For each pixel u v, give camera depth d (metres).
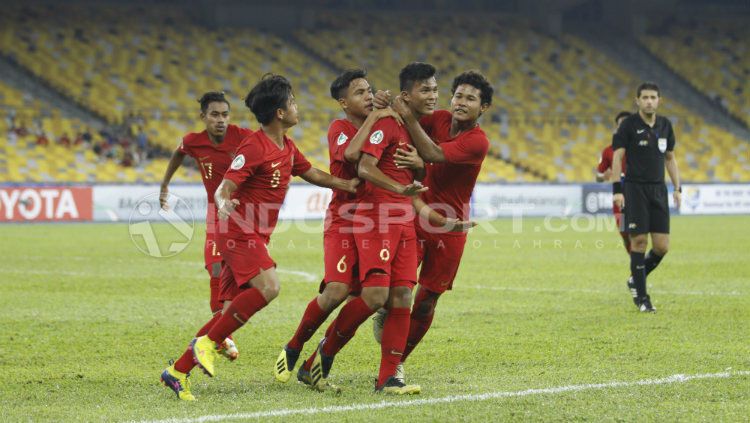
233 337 32.09
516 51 156.88
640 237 38.31
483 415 20.53
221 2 147.50
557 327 33.94
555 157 134.25
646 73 157.75
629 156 38.44
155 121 123.88
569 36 163.50
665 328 33.47
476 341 30.98
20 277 51.91
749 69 159.62
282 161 23.19
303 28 153.00
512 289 46.00
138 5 148.00
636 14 164.75
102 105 124.75
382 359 23.45
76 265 58.88
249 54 143.62
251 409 21.33
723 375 24.81
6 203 96.88
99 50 135.62
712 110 151.12
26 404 22.03
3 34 133.00
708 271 54.09
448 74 148.75
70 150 114.81
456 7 164.38
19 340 31.53
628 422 19.88
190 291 45.97
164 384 24.06
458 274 53.12
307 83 140.25
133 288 47.12
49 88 126.25
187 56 139.62
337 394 23.00
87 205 99.94
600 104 148.12
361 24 156.62
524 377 24.95
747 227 93.38
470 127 24.31
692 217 110.88
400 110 23.14
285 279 50.94
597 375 25.09
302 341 23.88
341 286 23.05
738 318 35.81
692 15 169.75
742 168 138.00
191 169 117.62
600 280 50.09
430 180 25.27
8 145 113.00
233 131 31.00
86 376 25.53
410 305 23.45
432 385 24.02
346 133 24.16
